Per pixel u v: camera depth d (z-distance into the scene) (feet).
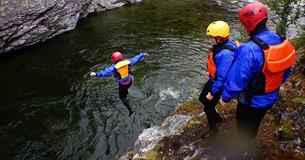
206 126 19.07
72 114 29.96
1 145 26.45
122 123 28.60
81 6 50.01
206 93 16.14
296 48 23.54
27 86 34.65
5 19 38.99
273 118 17.49
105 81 35.06
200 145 17.57
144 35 46.55
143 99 31.48
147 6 59.36
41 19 42.91
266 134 16.62
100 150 25.67
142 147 20.17
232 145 16.65
